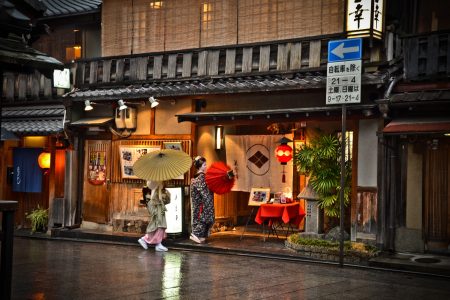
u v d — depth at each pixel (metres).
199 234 16.48
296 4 16.31
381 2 14.60
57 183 20.55
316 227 15.86
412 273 12.62
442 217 14.06
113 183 19.36
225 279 11.68
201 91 16.80
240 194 20.14
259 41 16.95
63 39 21.67
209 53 17.69
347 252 13.73
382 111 13.91
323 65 15.71
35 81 21.95
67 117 19.70
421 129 13.20
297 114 15.60
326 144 15.26
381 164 14.48
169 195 16.47
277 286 11.02
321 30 15.88
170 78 18.38
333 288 10.93
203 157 17.17
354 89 12.91
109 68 19.67
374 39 14.60
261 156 17.31
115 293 10.16
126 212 19.06
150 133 18.66
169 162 14.95
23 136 21.05
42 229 20.66
